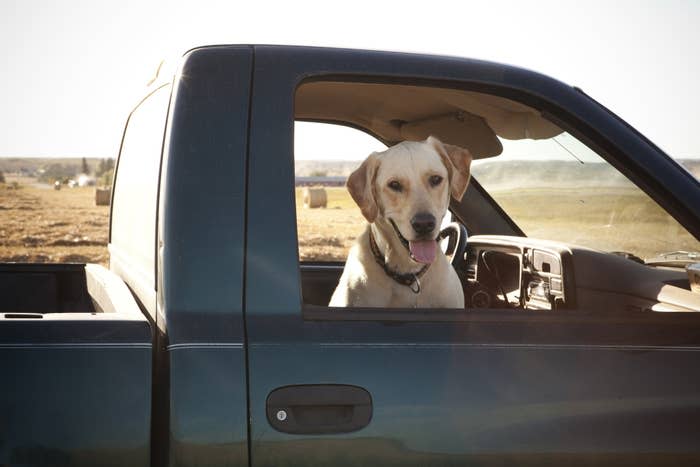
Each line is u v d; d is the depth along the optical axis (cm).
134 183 229
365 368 162
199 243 164
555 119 190
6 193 4688
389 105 281
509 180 287
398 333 167
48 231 2650
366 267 265
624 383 171
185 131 169
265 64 177
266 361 158
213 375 155
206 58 175
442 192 263
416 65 184
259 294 164
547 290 269
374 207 263
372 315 169
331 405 159
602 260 244
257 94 174
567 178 221
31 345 151
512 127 240
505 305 306
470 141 282
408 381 162
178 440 151
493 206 328
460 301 284
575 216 226
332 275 339
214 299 162
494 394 164
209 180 167
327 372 160
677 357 175
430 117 285
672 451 170
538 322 176
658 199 184
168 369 155
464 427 162
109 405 151
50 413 148
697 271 203
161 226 166
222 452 153
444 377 164
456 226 334
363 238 272
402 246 260
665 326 179
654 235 206
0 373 148
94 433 149
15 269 289
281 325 163
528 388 166
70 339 154
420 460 160
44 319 156
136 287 203
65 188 5428
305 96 273
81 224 2967
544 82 190
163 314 160
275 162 171
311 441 156
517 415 164
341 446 157
